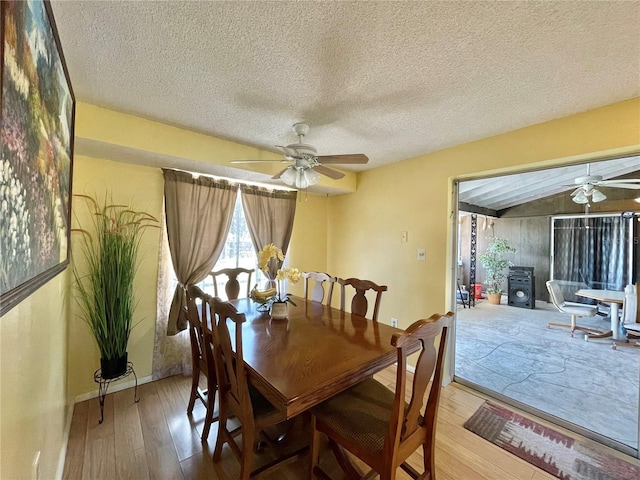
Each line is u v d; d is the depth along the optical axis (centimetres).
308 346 170
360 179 382
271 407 157
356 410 148
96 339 227
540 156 223
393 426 117
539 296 319
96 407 230
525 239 325
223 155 263
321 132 244
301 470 171
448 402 246
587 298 281
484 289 366
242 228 347
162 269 282
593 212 269
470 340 347
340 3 112
